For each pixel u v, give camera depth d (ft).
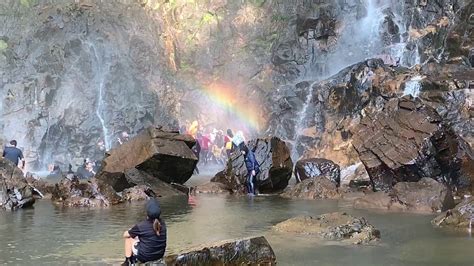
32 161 98.84
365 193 49.60
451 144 48.70
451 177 48.55
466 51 82.89
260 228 33.22
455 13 92.48
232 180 54.90
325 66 108.37
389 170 49.01
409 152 48.65
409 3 103.71
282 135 101.14
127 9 112.27
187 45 115.34
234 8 115.55
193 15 115.14
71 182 45.70
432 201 40.34
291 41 111.96
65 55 106.01
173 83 113.60
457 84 68.23
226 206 43.75
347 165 71.20
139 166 53.93
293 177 71.15
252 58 113.80
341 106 87.92
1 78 103.30
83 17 108.58
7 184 42.47
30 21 107.34
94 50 108.27
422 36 94.84
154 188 52.03
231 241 23.67
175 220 36.45
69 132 103.40
